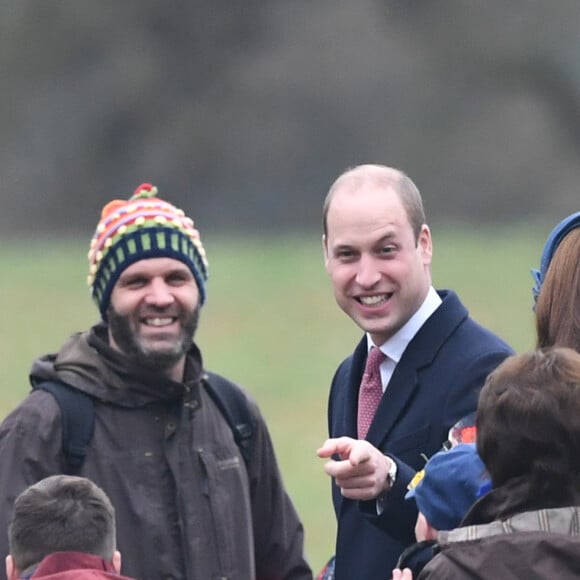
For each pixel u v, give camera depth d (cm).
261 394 7562
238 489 1934
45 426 1870
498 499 1399
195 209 19138
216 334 9931
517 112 19488
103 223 1972
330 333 9881
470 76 19975
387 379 1880
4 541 1819
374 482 1681
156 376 1909
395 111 19575
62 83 19538
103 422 1895
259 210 19000
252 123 19462
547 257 1720
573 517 1372
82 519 1647
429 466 1585
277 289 12062
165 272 1936
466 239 15400
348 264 1852
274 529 2019
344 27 19975
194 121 19425
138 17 19975
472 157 19162
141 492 1878
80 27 19688
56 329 9981
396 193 1853
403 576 1562
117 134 19488
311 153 19350
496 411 1398
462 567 1364
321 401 7300
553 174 19175
